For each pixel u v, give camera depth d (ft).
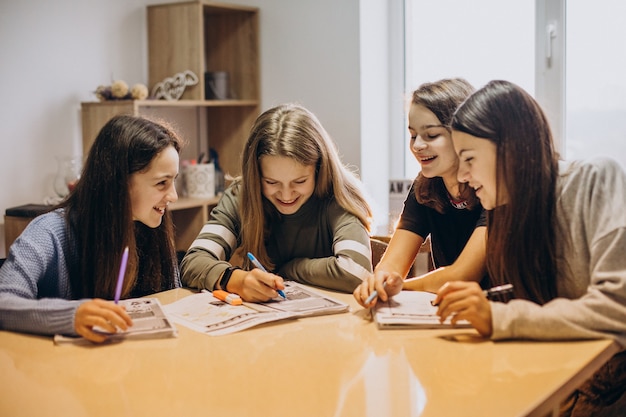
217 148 13.08
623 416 5.23
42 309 4.99
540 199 5.06
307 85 12.14
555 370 4.22
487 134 5.03
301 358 4.55
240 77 12.68
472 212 6.43
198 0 11.64
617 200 4.92
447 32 12.07
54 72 10.99
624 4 10.62
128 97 11.00
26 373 4.33
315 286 6.56
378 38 12.18
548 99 11.20
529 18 11.35
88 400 3.92
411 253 6.61
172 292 6.36
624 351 5.12
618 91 10.80
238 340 4.93
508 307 4.79
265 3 12.37
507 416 3.63
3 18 10.28
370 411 3.71
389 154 12.76
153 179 5.92
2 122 10.34
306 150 6.36
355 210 6.75
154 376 4.26
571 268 5.05
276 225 6.97
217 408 3.78
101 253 5.87
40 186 10.88
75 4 11.22
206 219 11.81
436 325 5.09
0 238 10.43
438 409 3.73
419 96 6.17
